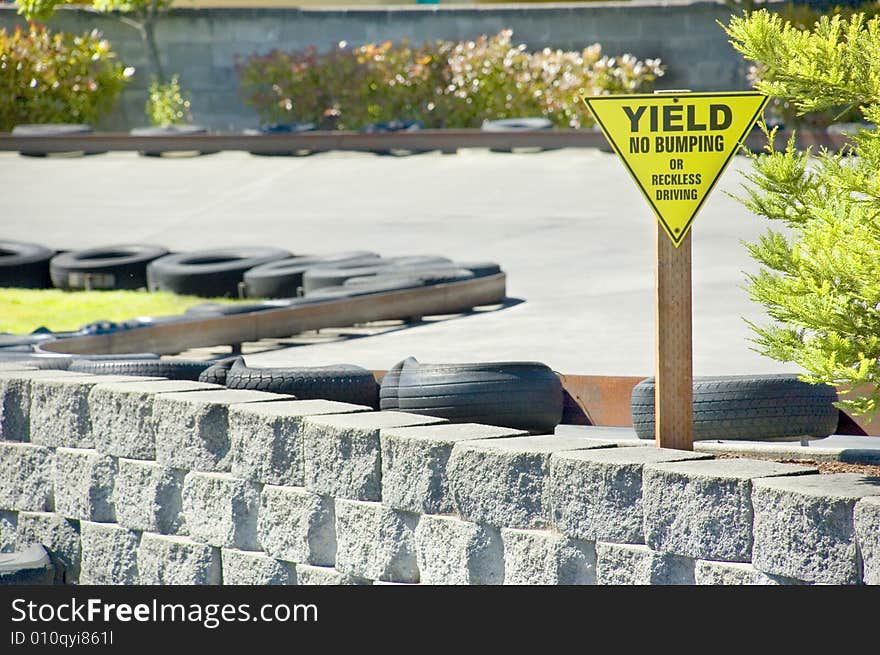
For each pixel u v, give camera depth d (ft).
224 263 84.84
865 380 26.66
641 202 105.50
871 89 26.37
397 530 31.37
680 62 146.82
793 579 24.88
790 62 26.66
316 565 33.22
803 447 35.27
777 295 27.37
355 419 32.83
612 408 47.16
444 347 63.46
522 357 59.16
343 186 117.50
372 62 144.25
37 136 136.26
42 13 146.82
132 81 153.38
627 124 29.81
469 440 30.19
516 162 120.78
